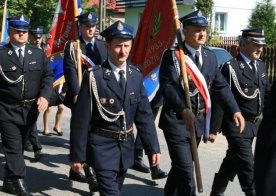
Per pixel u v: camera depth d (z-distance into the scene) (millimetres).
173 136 4242
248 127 4641
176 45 4547
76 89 5457
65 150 7328
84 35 5738
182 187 4199
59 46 6711
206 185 5688
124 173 3975
